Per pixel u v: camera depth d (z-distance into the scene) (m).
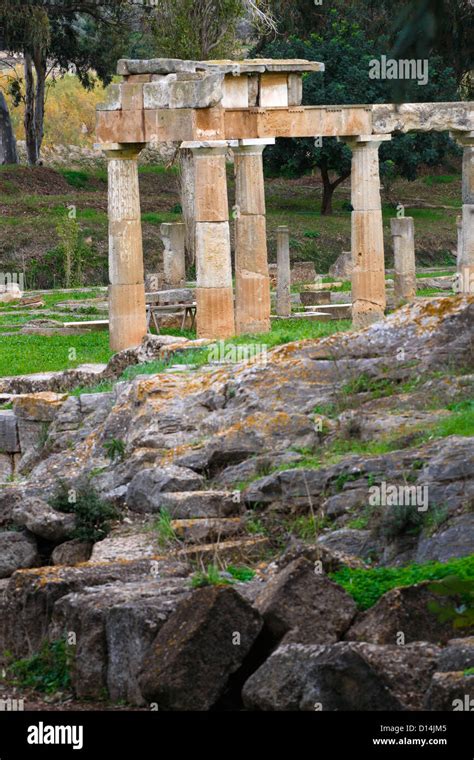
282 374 19.86
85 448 21.94
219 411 19.67
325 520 15.88
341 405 18.77
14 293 54.97
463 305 19.97
